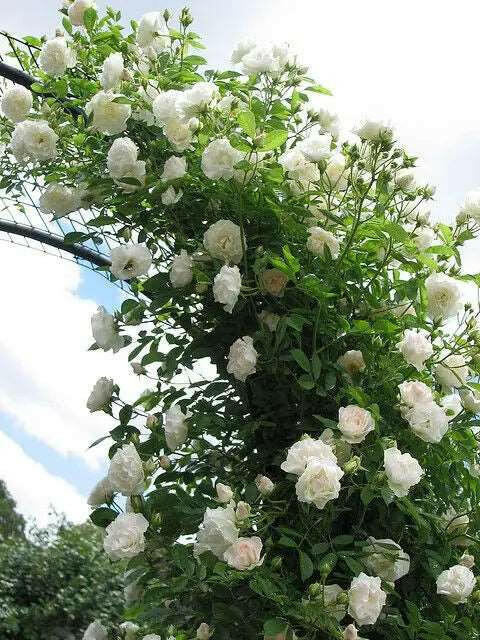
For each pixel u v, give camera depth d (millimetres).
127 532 1979
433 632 2002
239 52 2545
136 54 2525
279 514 2018
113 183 2371
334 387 2242
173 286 2334
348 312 2277
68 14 2635
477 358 2242
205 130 2238
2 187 2832
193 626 2172
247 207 2275
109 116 2330
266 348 2213
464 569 2066
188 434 2246
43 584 6441
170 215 2410
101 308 2365
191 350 2334
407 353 2107
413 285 2207
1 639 5969
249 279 2318
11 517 10422
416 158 2242
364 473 2078
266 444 2283
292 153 2291
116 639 2307
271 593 1818
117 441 2309
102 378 2334
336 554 1943
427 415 2070
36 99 2814
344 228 2326
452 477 2320
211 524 1867
